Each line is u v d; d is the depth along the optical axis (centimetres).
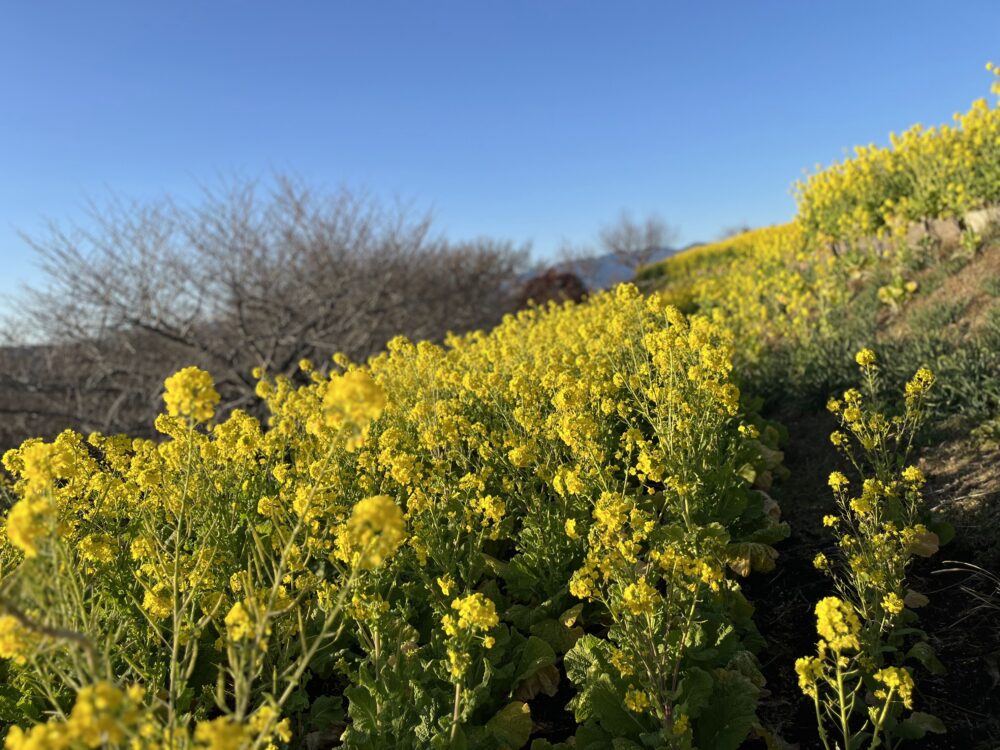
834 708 255
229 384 1304
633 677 246
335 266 1427
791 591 345
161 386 1246
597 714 240
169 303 1259
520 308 2686
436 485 348
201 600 263
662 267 3034
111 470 371
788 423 609
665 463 358
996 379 470
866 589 295
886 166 961
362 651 298
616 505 250
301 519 176
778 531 362
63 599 164
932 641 289
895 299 773
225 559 298
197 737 125
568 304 1027
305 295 1402
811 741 248
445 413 422
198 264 1295
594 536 268
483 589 324
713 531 328
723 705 241
